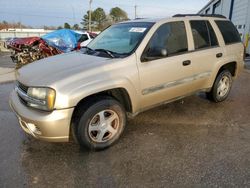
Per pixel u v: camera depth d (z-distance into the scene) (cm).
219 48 463
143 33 362
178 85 400
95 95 319
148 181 268
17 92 331
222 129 391
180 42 399
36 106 290
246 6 1316
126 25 415
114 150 330
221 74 485
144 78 348
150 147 337
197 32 429
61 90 281
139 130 387
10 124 412
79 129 306
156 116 441
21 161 305
